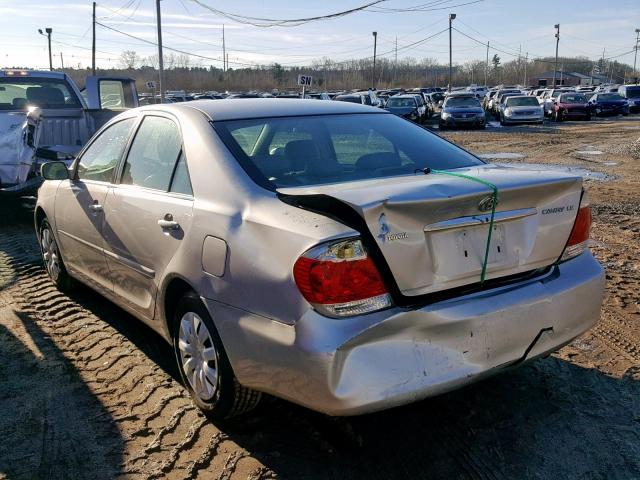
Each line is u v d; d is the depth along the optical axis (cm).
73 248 492
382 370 260
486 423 335
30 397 371
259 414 347
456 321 275
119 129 448
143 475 297
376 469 298
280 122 374
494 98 4097
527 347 301
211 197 327
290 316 267
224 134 350
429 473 294
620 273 593
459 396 362
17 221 877
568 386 373
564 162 1526
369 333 258
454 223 276
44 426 340
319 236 262
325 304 259
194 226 327
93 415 350
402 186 281
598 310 335
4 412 355
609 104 3841
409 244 267
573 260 329
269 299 276
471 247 284
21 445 323
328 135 374
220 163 334
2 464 307
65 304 529
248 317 288
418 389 265
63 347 441
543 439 320
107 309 516
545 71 13050
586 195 331
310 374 260
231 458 308
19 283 588
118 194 410
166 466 303
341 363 255
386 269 264
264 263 280
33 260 669
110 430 335
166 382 387
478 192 274
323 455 310
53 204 520
